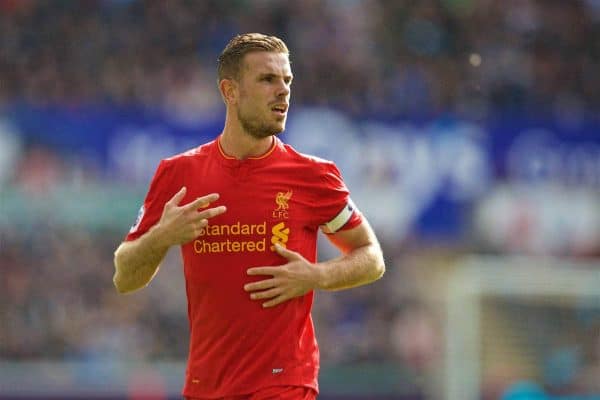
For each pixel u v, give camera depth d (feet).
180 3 239.09
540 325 154.51
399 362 200.34
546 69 249.14
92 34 227.61
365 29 247.29
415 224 213.05
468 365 153.17
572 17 260.01
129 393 155.02
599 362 153.38
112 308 205.16
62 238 204.13
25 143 196.95
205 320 59.52
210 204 59.11
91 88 215.51
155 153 202.90
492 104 237.04
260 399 58.39
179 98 214.90
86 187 198.59
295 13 246.27
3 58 216.13
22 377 152.66
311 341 60.54
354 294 208.95
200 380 59.62
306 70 231.91
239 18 242.17
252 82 58.39
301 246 59.77
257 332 58.59
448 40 249.75
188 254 59.77
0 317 198.80
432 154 215.10
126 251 59.11
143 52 228.43
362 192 211.82
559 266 212.84
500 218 216.13
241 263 58.80
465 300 154.71
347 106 217.15
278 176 59.62
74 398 153.69
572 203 219.20
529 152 219.00
